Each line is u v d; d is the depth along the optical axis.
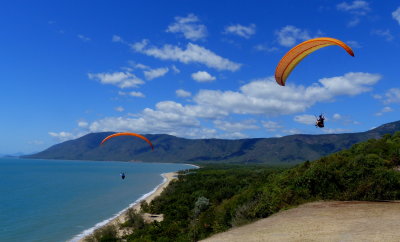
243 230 15.99
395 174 21.19
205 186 83.88
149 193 115.38
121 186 146.62
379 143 31.52
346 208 17.39
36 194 113.94
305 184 22.42
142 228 49.62
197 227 25.62
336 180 21.97
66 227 58.12
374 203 18.36
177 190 87.69
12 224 61.41
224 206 26.95
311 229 13.54
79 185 151.50
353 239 11.15
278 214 18.83
